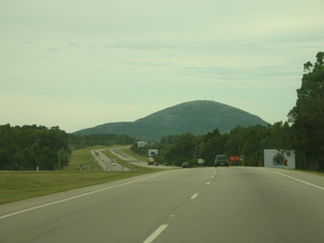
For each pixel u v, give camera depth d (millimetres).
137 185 33844
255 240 12500
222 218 16391
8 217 17734
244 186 30016
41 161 157500
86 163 186875
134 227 14812
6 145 155000
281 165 90562
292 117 88250
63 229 14656
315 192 25406
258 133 155500
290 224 15016
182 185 32312
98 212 18672
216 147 194125
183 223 15445
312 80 91938
